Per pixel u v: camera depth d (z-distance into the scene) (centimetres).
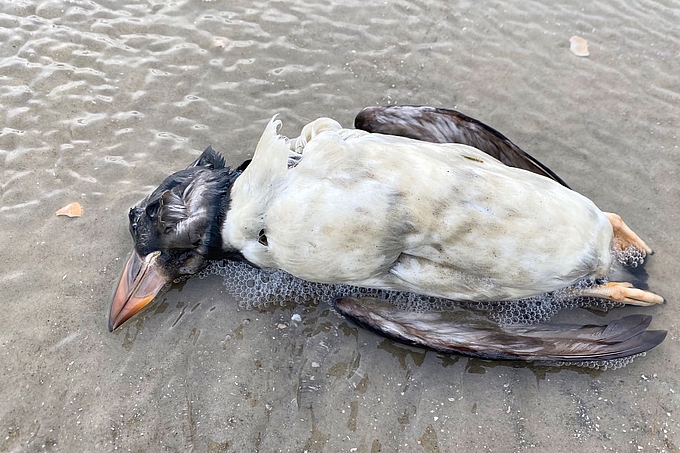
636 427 27
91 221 34
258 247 29
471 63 43
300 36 44
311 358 29
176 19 45
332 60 43
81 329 30
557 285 28
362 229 25
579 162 38
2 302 30
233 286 32
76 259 32
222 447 27
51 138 37
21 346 29
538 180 28
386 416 28
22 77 40
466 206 26
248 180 28
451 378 29
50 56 42
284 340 30
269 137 27
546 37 45
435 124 33
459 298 29
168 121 39
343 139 27
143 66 42
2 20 43
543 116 40
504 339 28
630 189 36
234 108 40
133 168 36
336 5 46
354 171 25
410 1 47
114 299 30
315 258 26
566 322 31
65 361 29
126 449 26
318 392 28
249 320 31
